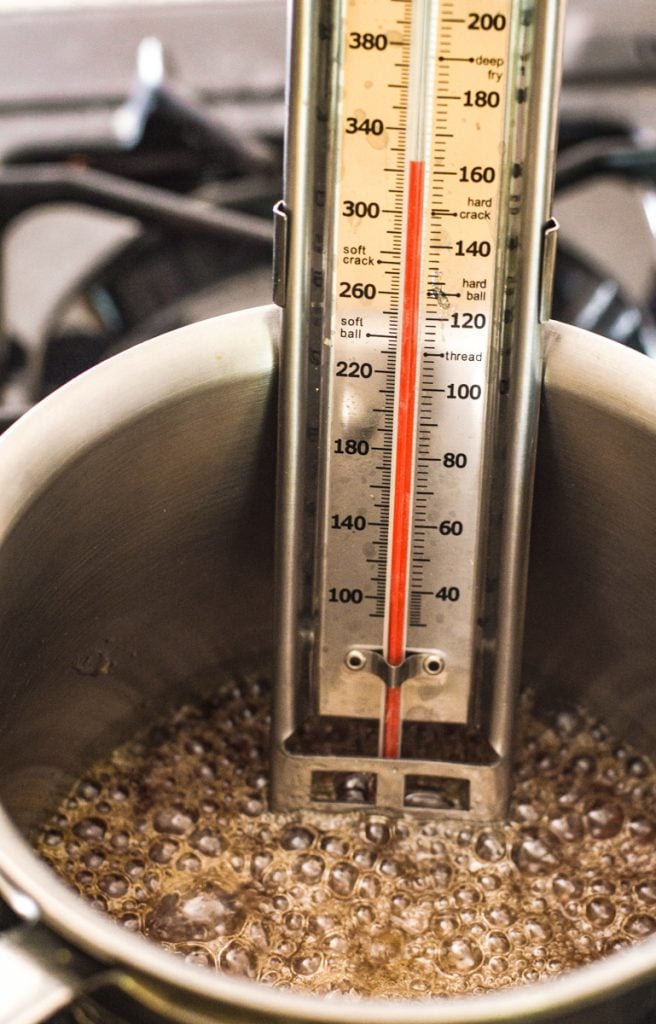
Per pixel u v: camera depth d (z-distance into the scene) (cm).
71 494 41
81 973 34
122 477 42
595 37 69
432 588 42
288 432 41
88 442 41
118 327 64
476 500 42
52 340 63
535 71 39
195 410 42
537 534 44
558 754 46
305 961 42
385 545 42
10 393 61
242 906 43
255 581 46
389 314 41
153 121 62
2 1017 33
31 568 40
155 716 46
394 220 41
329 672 43
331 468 42
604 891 43
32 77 68
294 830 44
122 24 71
